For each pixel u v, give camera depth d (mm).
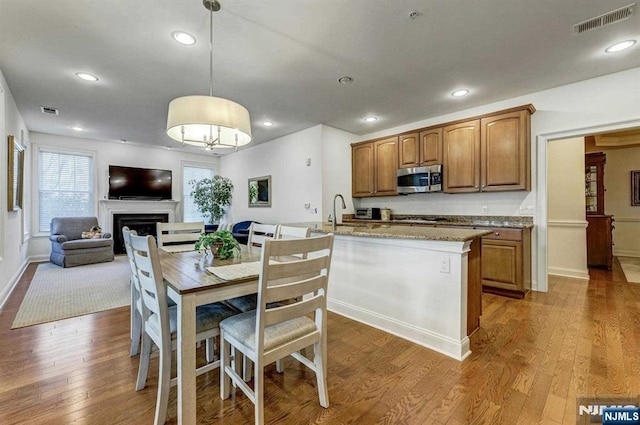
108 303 3188
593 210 5043
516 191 3828
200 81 3258
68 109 4148
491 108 3979
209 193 6957
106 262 5363
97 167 6109
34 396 1644
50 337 2377
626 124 3059
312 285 1521
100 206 6137
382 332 2492
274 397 1665
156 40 2467
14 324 2623
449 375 1859
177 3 2016
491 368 1927
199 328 1612
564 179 4379
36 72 3033
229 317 1678
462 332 2098
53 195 5688
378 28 2311
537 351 2129
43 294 3490
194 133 2498
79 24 2244
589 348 2152
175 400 1640
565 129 3432
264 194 6172
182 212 7270
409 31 2354
